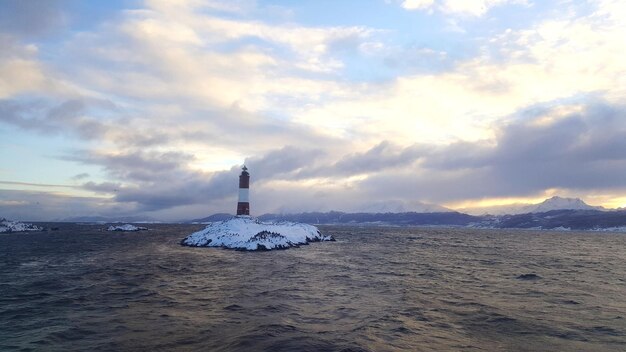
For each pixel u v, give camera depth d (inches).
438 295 1152.2
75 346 658.2
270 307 968.3
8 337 711.7
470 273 1694.1
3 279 1456.7
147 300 1058.7
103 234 5713.6
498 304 1027.9
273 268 1804.9
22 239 4276.6
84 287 1272.1
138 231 7047.2
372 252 2886.3
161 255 2477.9
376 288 1269.7
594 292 1225.4
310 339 690.8
